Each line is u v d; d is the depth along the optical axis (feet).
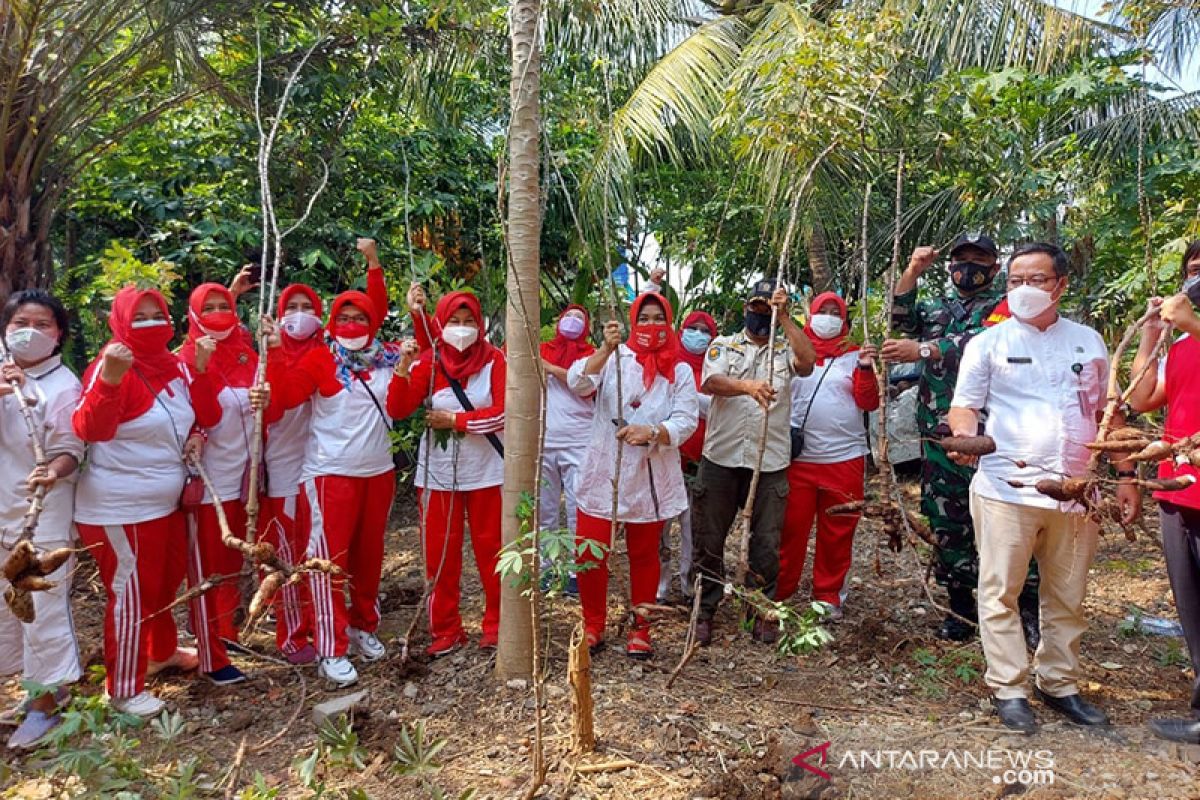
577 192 23.79
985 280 13.75
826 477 14.29
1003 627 10.91
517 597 11.68
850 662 13.19
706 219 24.35
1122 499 10.82
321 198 22.02
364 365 12.53
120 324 10.75
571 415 16.43
